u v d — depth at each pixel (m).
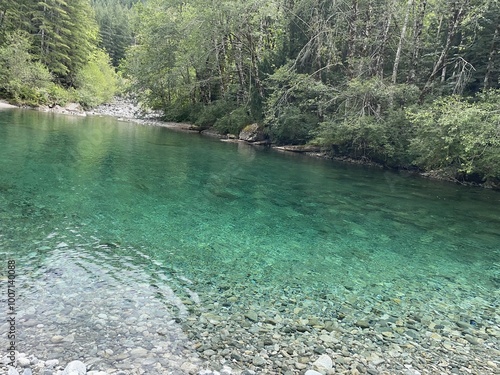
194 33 29.31
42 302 4.09
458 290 5.55
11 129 18.70
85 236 6.21
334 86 22.48
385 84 19.22
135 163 13.72
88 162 12.77
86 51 48.03
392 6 19.83
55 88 38.38
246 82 31.03
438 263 6.65
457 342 4.14
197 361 3.39
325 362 3.54
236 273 5.45
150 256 5.71
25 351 3.28
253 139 26.41
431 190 13.95
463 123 13.57
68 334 3.59
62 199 8.12
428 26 22.98
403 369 3.59
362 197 11.83
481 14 17.27
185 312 4.22
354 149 21.00
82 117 32.94
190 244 6.43
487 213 10.82
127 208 8.09
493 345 4.13
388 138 18.80
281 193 11.45
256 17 24.77
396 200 11.77
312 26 22.95
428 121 14.94
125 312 4.08
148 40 32.88
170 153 17.36
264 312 4.42
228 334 3.88
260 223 8.15
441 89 18.83
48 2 41.00
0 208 7.06
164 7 32.06
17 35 35.47
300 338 3.94
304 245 7.00
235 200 10.03
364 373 3.47
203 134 30.39
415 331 4.30
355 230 8.28
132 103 58.31
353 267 6.14
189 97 36.19
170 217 7.83
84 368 3.10
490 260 6.99
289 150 24.06
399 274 6.00
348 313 4.59
